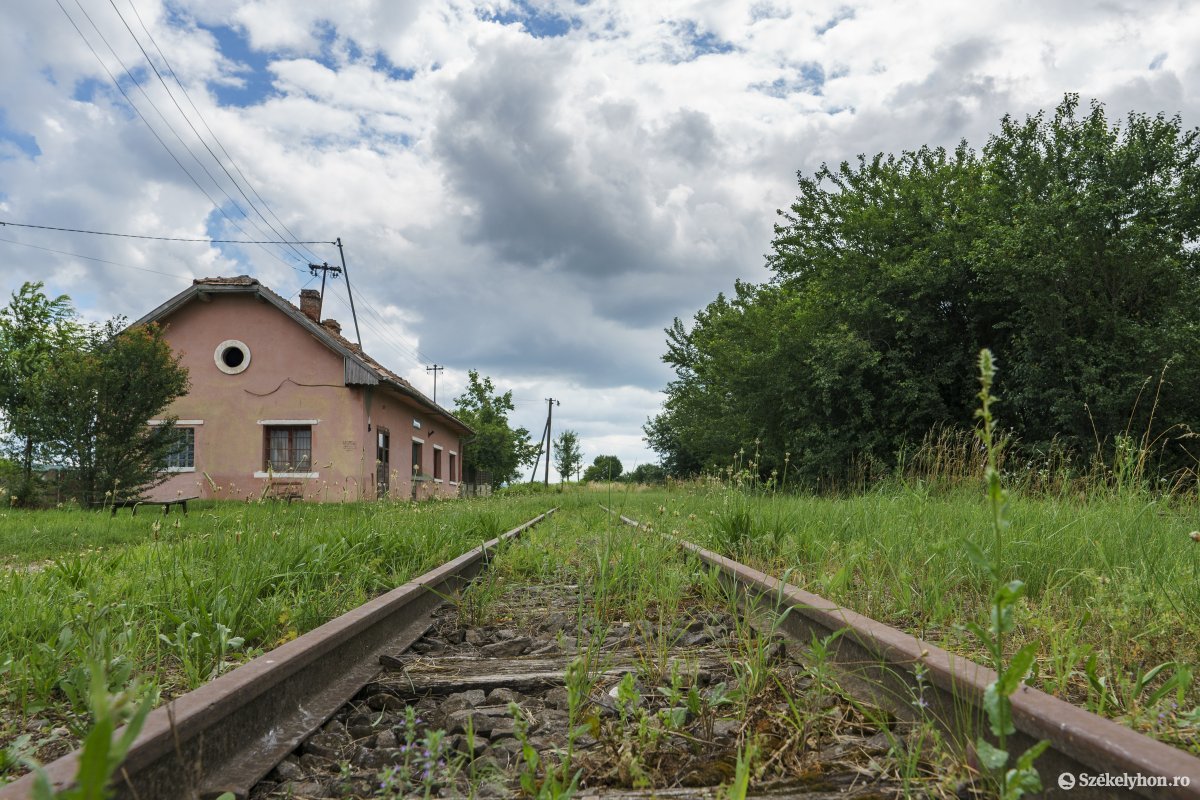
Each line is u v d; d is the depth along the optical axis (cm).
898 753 216
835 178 2295
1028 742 194
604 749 241
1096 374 1508
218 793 215
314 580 506
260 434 2291
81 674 288
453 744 258
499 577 627
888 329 1880
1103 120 1723
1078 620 326
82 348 1803
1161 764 152
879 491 873
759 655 295
